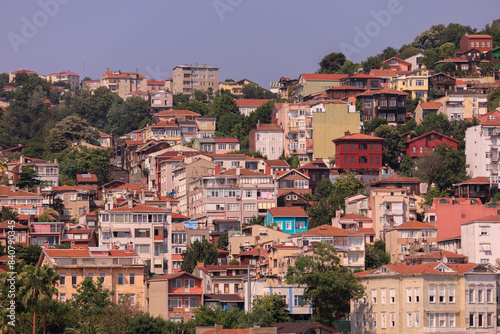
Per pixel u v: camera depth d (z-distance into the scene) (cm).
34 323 18875
